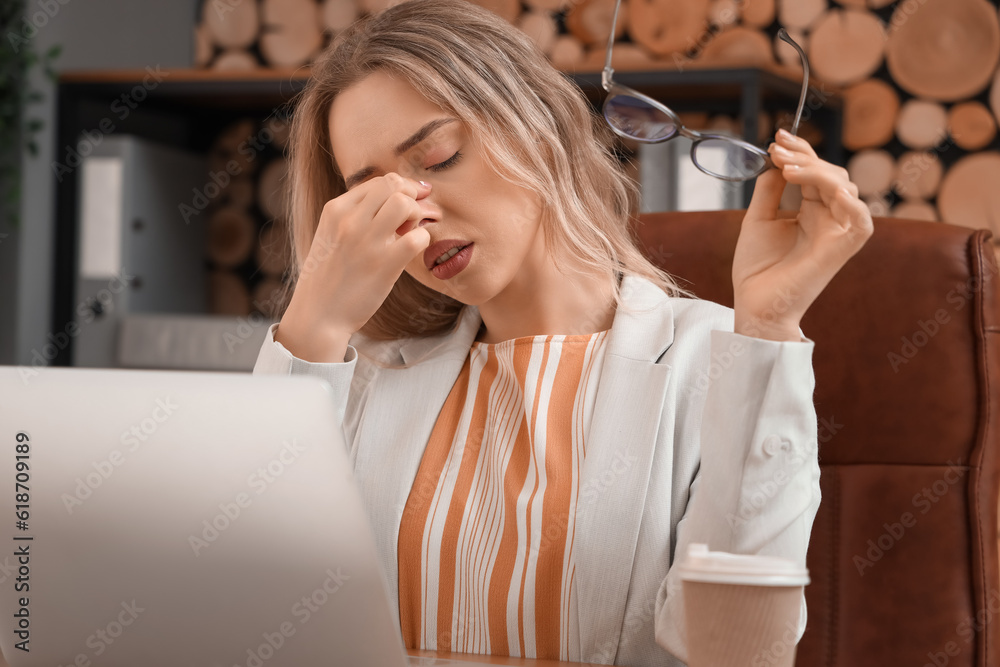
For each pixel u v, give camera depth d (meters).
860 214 0.72
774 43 3.42
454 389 1.06
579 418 0.97
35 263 3.17
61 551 0.63
